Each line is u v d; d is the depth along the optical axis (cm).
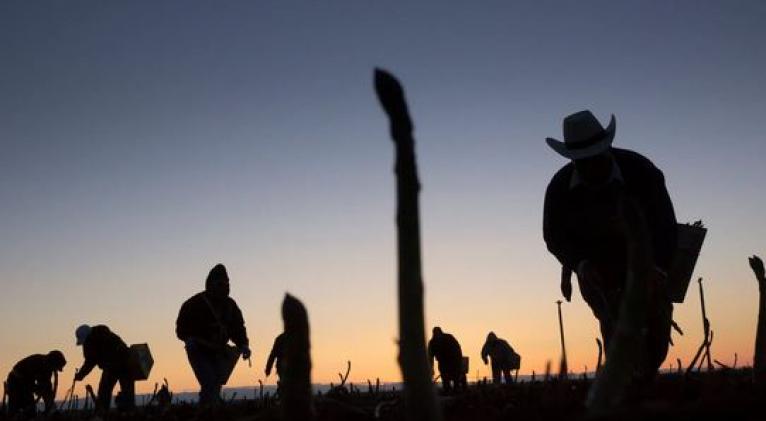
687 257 617
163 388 816
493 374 2277
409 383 166
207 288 1012
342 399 595
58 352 1333
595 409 184
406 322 167
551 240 621
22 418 1034
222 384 1010
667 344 532
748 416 186
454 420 404
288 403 187
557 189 617
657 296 510
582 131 588
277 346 1116
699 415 184
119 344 1130
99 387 1120
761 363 409
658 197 577
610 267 589
